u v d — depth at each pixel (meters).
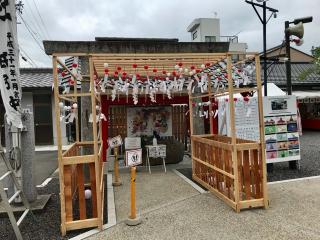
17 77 4.71
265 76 8.26
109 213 5.11
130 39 8.62
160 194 6.18
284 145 7.75
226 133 7.65
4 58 4.60
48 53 7.43
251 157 5.30
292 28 7.79
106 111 9.34
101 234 4.32
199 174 7.03
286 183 6.58
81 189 4.58
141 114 10.11
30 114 5.75
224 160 5.47
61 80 5.94
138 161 4.87
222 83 7.16
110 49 7.60
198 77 7.49
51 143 15.16
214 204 5.40
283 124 7.73
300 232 4.09
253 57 5.32
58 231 4.56
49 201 5.97
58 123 4.46
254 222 4.51
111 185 7.06
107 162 8.87
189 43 8.09
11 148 5.51
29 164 5.68
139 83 6.96
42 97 15.09
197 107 9.12
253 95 8.14
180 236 4.14
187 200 5.69
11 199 4.39
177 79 7.52
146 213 5.08
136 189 6.63
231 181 5.34
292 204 5.22
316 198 5.48
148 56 5.13
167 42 7.95
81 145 6.44
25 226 4.79
